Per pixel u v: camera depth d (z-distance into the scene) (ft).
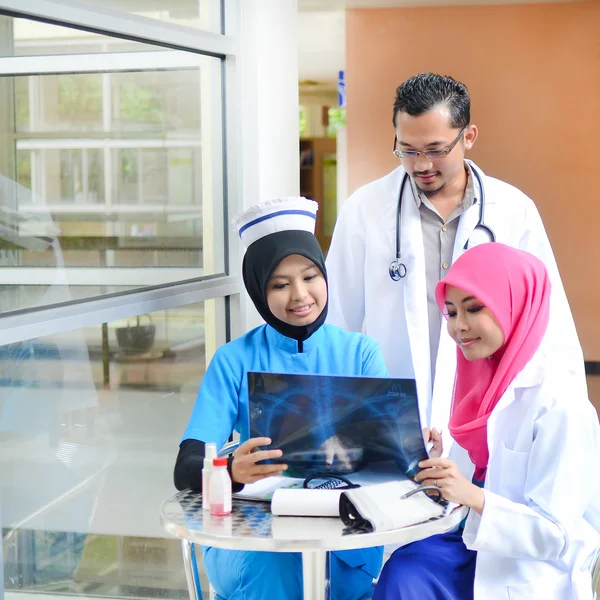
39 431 6.33
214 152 8.25
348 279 8.23
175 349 7.85
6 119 5.98
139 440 7.45
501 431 5.69
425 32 18.22
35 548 6.39
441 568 5.56
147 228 7.39
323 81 30.27
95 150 6.80
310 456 5.50
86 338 6.75
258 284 6.15
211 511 5.24
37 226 6.26
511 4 17.93
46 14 6.10
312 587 5.16
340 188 21.12
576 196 18.31
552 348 5.92
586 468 5.43
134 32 6.93
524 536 5.25
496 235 7.77
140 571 7.52
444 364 7.64
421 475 5.30
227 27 8.20
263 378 5.45
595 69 17.88
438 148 7.13
